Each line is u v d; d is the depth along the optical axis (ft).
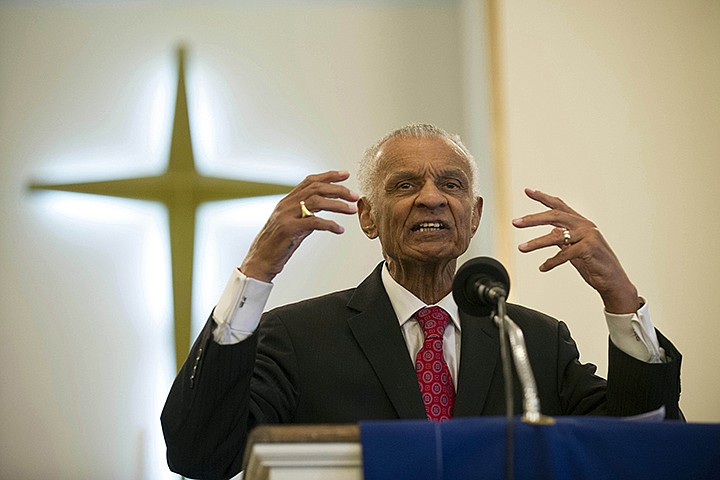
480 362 26.30
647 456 17.79
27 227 51.24
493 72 49.06
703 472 17.79
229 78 53.52
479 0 51.93
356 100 53.88
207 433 24.11
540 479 17.52
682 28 49.52
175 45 53.78
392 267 27.91
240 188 51.39
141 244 51.44
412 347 27.02
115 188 51.01
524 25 49.32
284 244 23.91
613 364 24.66
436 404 25.91
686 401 45.52
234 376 23.82
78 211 51.55
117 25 53.78
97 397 49.80
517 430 17.71
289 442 17.76
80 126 52.49
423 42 54.75
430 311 27.17
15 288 50.70
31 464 48.78
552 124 48.14
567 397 26.81
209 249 50.88
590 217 47.09
